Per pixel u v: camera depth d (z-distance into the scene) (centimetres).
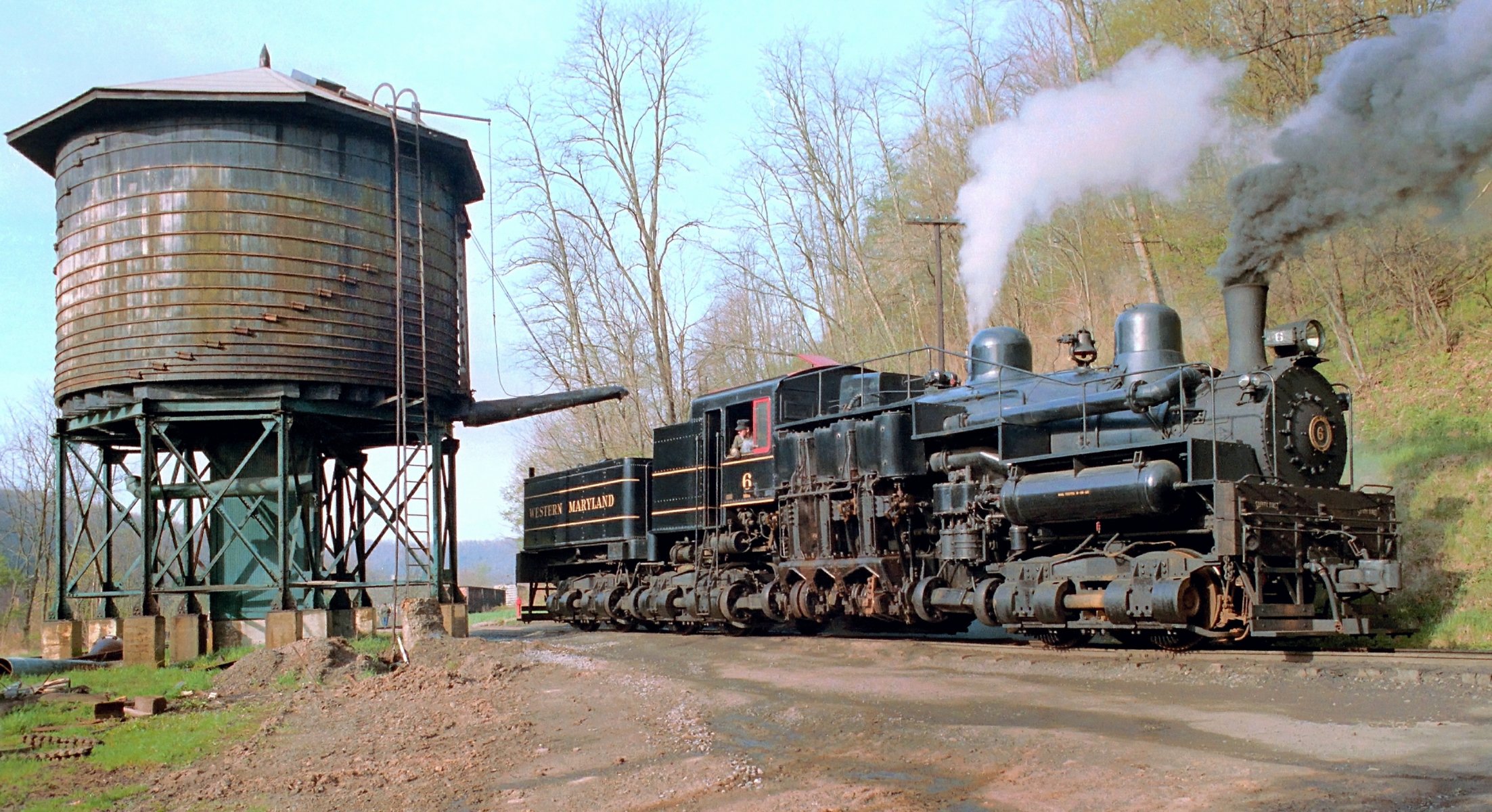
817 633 2156
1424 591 1652
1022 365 1798
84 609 4891
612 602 2625
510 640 2373
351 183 2161
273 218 2069
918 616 1789
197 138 2062
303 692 1599
